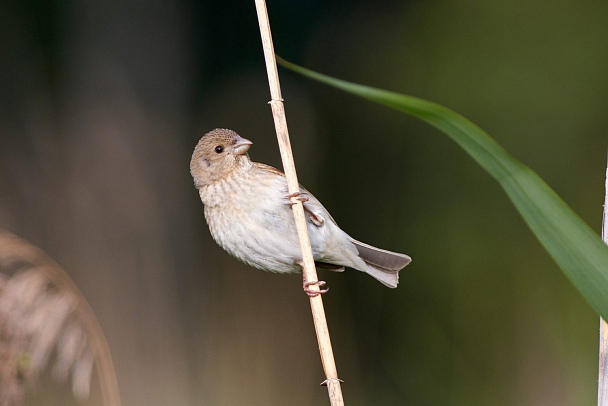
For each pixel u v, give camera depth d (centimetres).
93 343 557
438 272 1323
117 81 1373
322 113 1462
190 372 1107
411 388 1245
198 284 1198
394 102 337
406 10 1448
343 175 1437
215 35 1467
